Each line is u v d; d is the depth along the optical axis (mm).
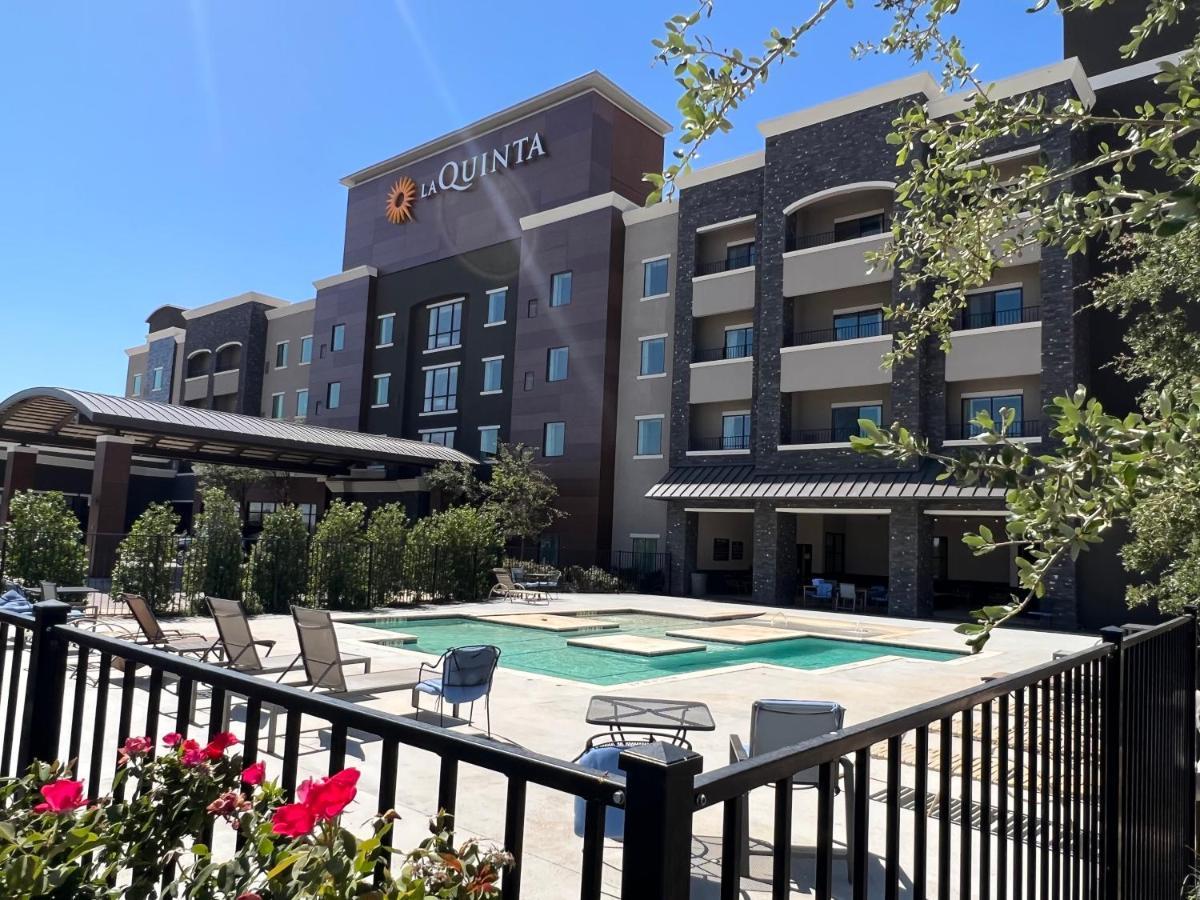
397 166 39531
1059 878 2715
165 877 1820
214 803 1731
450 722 7500
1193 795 4590
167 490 45500
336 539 18125
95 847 1704
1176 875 4254
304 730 6840
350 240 41125
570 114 33469
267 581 16766
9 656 8500
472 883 1383
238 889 1531
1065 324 20375
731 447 27688
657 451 29484
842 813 5156
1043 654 14180
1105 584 19438
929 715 1896
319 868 1413
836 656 14391
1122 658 3447
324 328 40469
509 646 14367
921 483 21875
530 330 32656
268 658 9062
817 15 2535
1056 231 3252
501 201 35219
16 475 24578
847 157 24578
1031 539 2258
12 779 2115
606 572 28391
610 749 3730
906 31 3232
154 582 15469
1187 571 7559
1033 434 21656
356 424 37906
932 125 3426
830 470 24047
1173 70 2514
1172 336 9492
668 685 9820
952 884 4113
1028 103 3158
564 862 4270
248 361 44062
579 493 30250
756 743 4668
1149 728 3832
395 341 38156
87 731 6234
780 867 1404
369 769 5770
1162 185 19234
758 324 26625
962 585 27469
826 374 24344
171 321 52594
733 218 27703
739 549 30469
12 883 1513
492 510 27922
